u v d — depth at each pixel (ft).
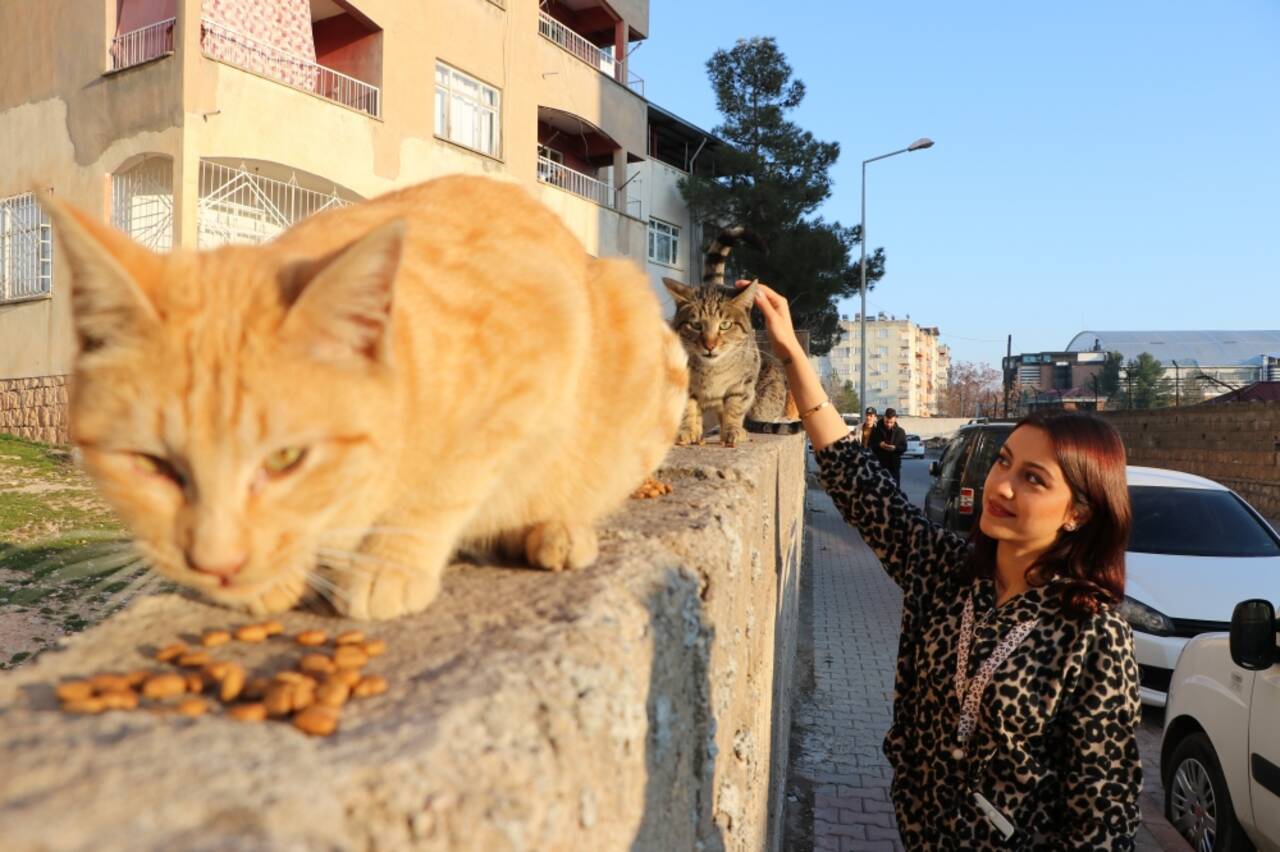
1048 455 7.35
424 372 4.37
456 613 3.70
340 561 4.21
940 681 7.70
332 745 2.24
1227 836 13.16
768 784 10.45
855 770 17.83
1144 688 18.43
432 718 2.42
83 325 3.92
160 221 39.01
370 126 45.50
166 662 3.04
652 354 6.57
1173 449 62.80
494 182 6.50
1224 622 18.38
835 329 93.97
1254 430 52.54
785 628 15.93
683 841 4.31
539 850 2.44
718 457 10.88
